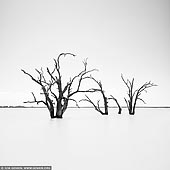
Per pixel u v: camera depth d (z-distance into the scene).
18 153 3.98
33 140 5.07
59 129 6.67
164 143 4.77
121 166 3.30
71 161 3.53
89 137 5.44
